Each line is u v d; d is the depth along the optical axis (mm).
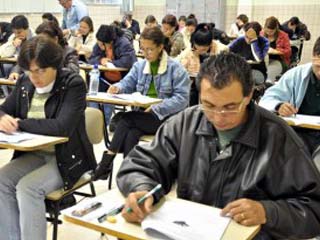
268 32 6301
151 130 2928
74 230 2500
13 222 1999
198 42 4273
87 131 2348
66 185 2080
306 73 2498
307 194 1228
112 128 3312
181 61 4305
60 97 2133
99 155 3539
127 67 4512
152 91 3273
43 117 2158
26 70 2066
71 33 5781
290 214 1174
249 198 1252
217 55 1203
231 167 1275
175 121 1418
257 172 1238
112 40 4652
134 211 1152
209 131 1310
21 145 1811
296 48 7406
